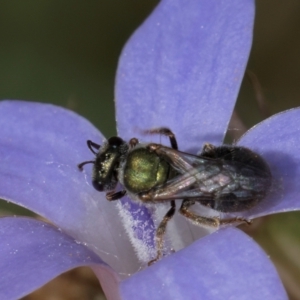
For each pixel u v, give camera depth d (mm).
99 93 86
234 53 69
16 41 86
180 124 70
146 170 65
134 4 86
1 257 65
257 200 64
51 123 70
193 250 62
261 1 86
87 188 69
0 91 86
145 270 62
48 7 86
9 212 77
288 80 85
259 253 61
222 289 61
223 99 69
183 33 70
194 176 65
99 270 65
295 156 66
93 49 86
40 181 69
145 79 70
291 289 73
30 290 62
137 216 68
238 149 65
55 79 86
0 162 69
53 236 66
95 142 70
